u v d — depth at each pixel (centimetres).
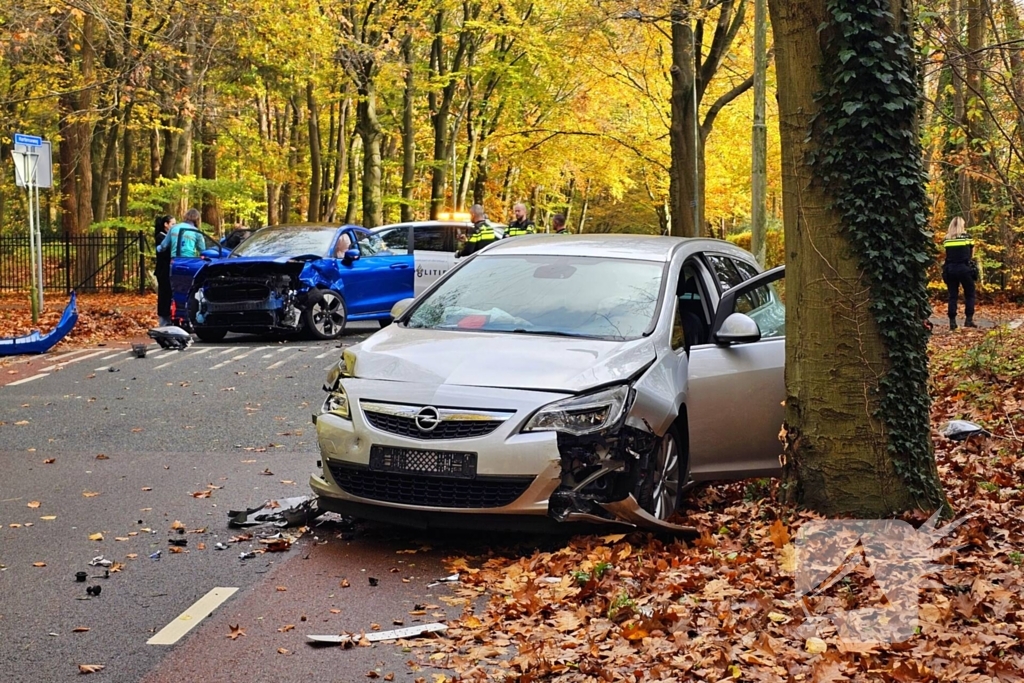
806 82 623
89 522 704
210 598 553
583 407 602
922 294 633
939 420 1038
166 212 3195
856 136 615
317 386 1285
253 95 3969
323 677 452
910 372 629
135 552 636
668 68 2953
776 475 746
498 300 725
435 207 3859
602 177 3834
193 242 1870
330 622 519
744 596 527
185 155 3494
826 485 632
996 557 570
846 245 621
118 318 2161
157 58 2750
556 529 611
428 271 1964
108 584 577
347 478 634
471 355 645
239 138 4056
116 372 1387
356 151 4553
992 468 812
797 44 624
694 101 2442
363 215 3231
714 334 721
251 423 1055
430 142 4700
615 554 599
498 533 666
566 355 638
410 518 621
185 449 938
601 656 465
